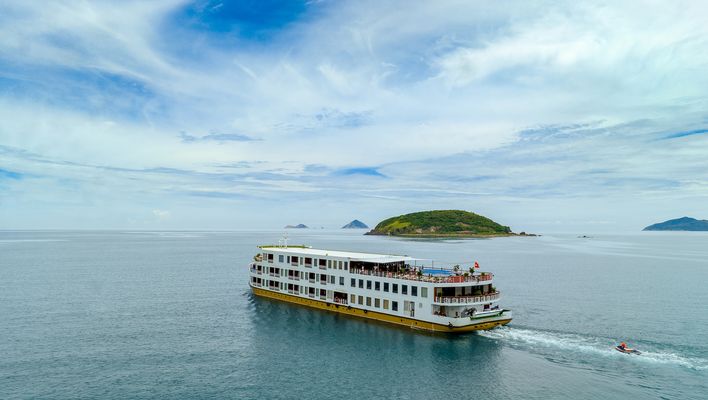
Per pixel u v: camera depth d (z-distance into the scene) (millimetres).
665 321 81250
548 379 53656
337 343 67375
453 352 63031
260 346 66062
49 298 101000
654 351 63531
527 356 61469
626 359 60375
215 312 87312
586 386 51594
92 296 103938
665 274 153750
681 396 48844
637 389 50750
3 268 158625
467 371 56156
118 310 89000
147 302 97188
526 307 93062
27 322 78812
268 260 102688
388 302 78125
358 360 60125
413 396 49312
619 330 74688
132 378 53750
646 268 173250
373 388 51312
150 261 188750
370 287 81188
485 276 75312
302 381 53312
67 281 127312
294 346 66062
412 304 74500
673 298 105312
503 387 51469
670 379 53562
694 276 148250
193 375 54875
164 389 50688
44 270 153375
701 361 59500
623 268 172625
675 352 63156
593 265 183875
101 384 51906
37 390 50094
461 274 77188
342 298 86562
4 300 98438
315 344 67000
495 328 74562
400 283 76250
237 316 84062
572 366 57750
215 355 62156
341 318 82062
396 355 61969
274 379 53844
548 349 64312
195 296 104562
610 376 54469
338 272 87062
